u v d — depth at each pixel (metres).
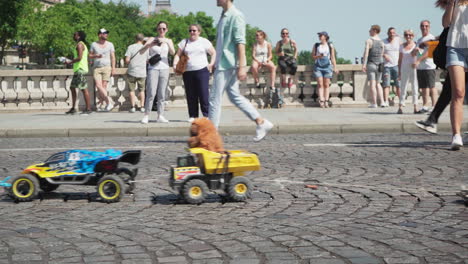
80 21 113.94
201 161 6.42
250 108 9.97
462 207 6.00
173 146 11.46
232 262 4.42
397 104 20.70
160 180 7.80
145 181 7.76
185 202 6.44
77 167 6.66
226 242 4.93
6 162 9.74
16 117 17.84
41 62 114.25
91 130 13.95
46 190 7.03
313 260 4.43
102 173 6.70
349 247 4.72
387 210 5.96
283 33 20.42
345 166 8.72
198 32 13.71
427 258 4.41
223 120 15.34
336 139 12.30
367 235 5.05
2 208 6.36
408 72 16.58
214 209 6.13
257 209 6.10
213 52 13.95
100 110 20.31
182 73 13.93
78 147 11.60
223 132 13.89
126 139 13.04
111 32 127.88
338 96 21.03
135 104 20.03
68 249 4.81
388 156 9.64
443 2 10.12
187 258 4.54
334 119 15.16
